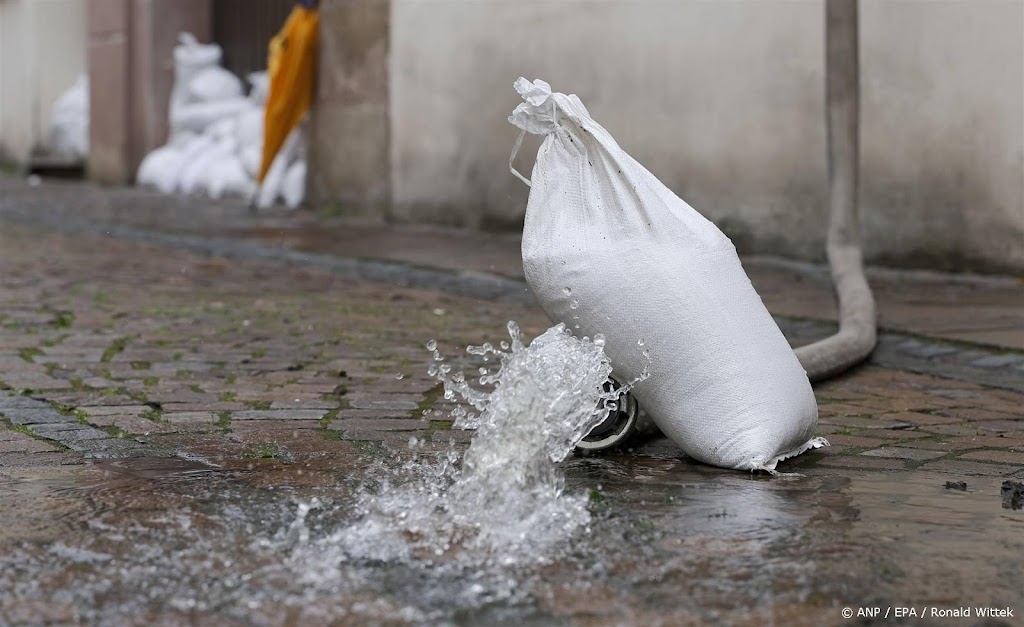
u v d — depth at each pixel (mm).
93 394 4160
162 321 5832
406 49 11406
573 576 2332
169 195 14852
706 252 3273
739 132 8555
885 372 4785
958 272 7387
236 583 2283
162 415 3854
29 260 8352
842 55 6027
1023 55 6965
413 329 5699
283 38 12414
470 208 10859
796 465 3291
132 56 16453
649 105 9188
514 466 2859
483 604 2188
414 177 11430
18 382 4332
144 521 2660
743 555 2469
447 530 2607
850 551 2502
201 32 16281
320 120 12469
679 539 2568
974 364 4898
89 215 12008
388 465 3219
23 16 19469
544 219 3352
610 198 3305
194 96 15492
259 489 2938
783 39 8219
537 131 3387
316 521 2666
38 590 2248
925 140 7484
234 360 4848
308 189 12781
